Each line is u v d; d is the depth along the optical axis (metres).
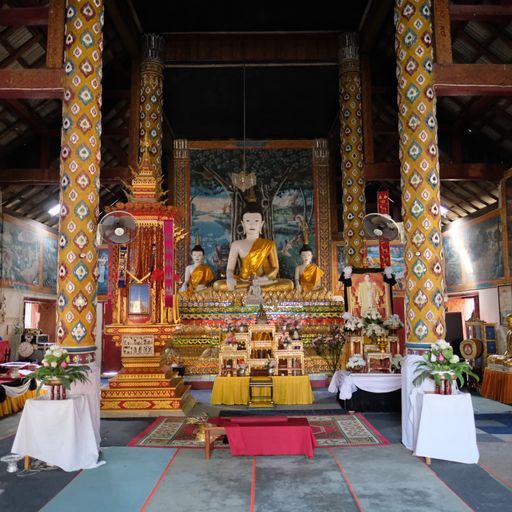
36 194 12.67
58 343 5.98
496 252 11.80
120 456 5.48
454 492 4.38
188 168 16.52
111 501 4.21
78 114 6.32
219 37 12.76
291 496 4.31
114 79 13.05
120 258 7.91
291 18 12.16
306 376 8.72
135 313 8.02
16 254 11.88
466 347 10.90
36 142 11.88
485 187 12.35
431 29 6.70
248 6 11.68
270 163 16.61
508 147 11.58
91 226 6.23
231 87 14.45
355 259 11.50
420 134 6.45
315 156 16.62
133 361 7.99
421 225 6.29
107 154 14.59
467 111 11.35
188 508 4.07
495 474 4.82
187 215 16.23
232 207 16.30
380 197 11.59
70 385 5.61
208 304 11.41
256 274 13.45
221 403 8.65
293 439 5.45
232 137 16.69
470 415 5.23
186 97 14.82
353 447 5.81
